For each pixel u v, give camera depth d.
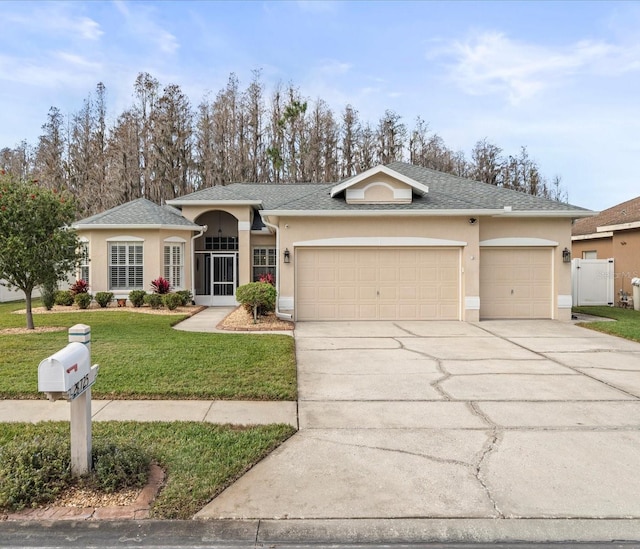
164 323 12.34
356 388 6.46
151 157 36.00
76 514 3.20
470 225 13.38
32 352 8.17
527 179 44.53
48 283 11.27
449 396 6.09
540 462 4.07
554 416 5.28
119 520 3.14
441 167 41.69
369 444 4.47
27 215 10.34
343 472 3.87
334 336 10.86
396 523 3.14
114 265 17.19
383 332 11.47
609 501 3.42
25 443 3.83
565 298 13.84
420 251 13.58
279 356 8.05
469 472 3.87
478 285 13.40
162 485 3.57
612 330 11.23
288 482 3.69
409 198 13.67
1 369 7.01
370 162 39.78
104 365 7.26
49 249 10.62
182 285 18.38
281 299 13.44
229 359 7.77
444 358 8.45
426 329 11.97
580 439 4.60
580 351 9.11
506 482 3.70
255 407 5.59
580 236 21.84
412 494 3.50
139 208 18.38
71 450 3.55
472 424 5.02
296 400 5.89
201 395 5.94
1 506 3.23
